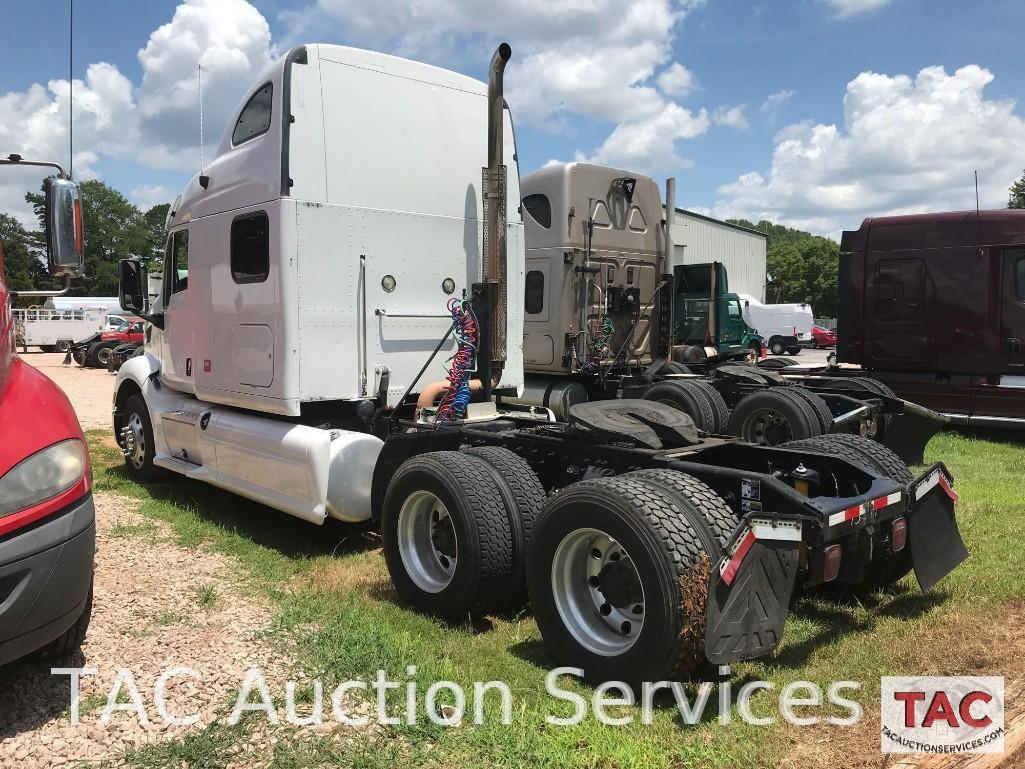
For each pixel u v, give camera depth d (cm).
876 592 448
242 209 580
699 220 3397
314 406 583
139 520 633
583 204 968
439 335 621
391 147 587
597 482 345
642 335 1072
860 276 1098
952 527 428
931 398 1046
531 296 995
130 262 771
